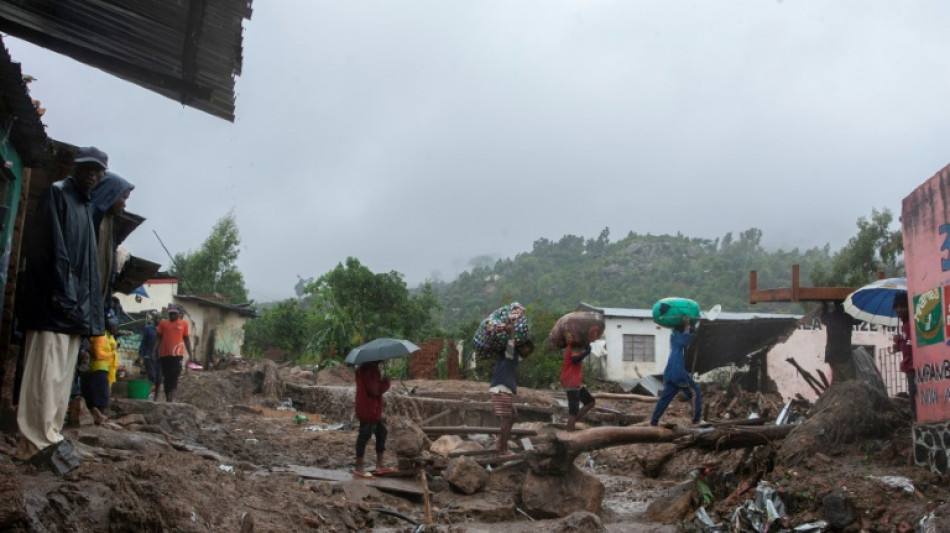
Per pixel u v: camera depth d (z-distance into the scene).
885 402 9.23
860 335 23.66
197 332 34.44
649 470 11.72
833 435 8.58
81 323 5.80
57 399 5.66
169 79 6.97
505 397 9.53
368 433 9.23
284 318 42.41
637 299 122.06
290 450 11.07
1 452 5.63
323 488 7.95
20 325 5.73
